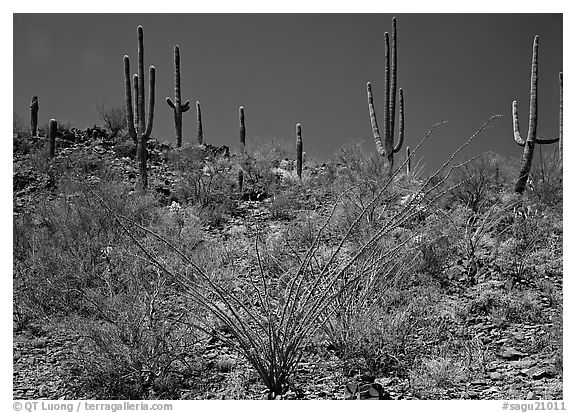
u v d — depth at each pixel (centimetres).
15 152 1852
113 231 978
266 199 1573
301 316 604
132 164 1806
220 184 1538
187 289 632
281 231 1144
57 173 1595
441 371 601
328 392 580
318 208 1362
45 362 678
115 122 2138
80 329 648
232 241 1078
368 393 567
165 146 2064
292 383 595
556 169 1341
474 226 1038
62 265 830
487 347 676
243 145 2108
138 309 646
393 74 1703
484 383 596
